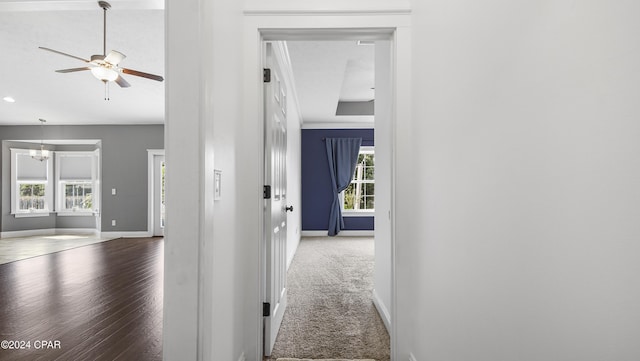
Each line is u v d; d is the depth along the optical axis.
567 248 0.69
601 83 0.60
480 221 1.08
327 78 4.56
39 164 8.20
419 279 1.74
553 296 0.74
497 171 0.98
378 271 2.93
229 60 1.68
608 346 0.59
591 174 0.63
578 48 0.66
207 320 1.28
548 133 0.75
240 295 1.89
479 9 1.09
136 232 7.73
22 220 7.87
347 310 2.91
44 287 3.61
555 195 0.73
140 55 4.06
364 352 2.15
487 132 1.04
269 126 2.16
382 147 2.83
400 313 1.95
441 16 1.45
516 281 0.88
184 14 1.25
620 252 0.57
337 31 2.02
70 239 7.35
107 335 2.38
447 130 1.38
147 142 7.78
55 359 2.04
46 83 4.98
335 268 4.55
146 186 7.75
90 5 2.65
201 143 1.25
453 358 1.29
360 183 7.93
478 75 1.10
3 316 2.74
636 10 0.53
